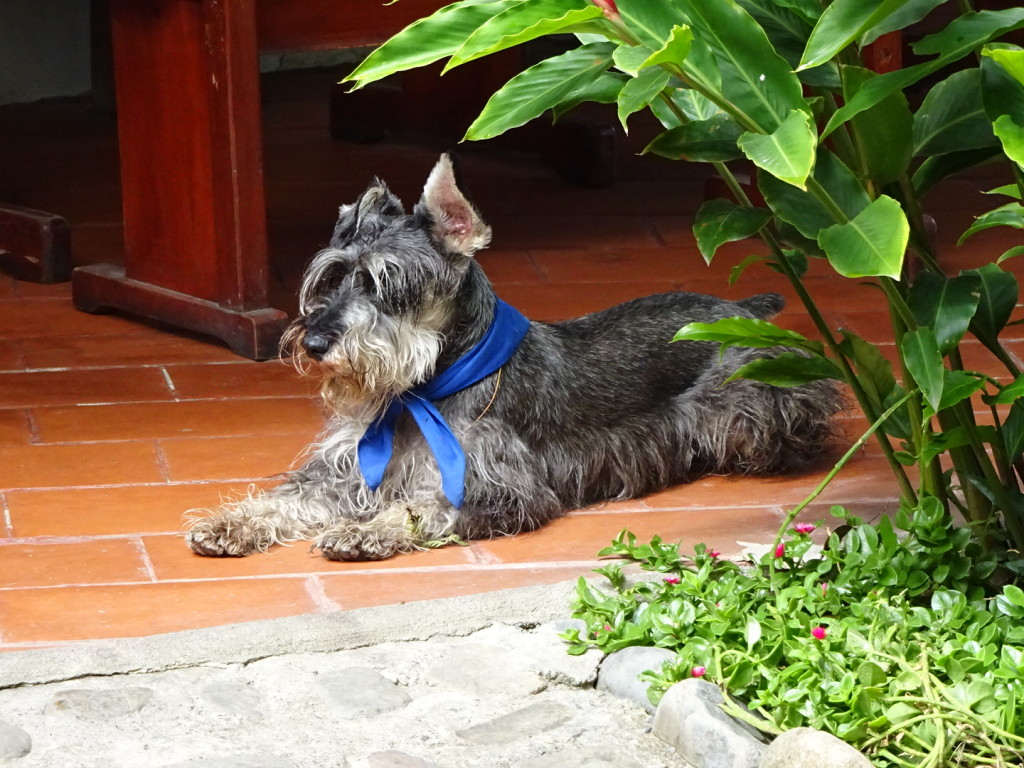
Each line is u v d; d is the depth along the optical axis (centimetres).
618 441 511
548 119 939
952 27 342
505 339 484
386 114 1018
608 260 777
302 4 642
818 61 323
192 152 642
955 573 400
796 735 316
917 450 401
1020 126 347
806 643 360
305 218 845
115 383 604
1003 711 329
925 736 330
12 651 378
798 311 700
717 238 365
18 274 749
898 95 356
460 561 451
